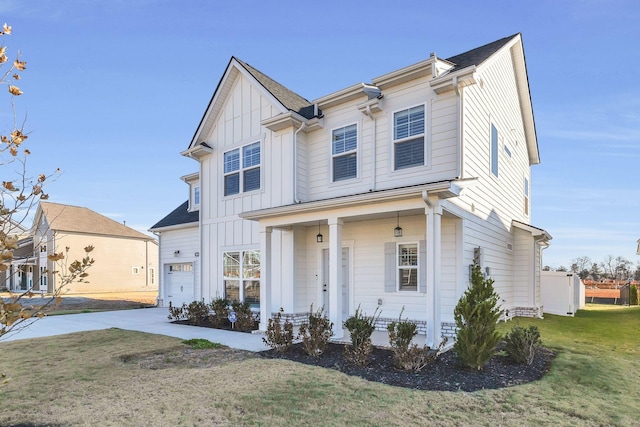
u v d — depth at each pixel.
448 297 9.30
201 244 14.27
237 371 6.48
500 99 12.63
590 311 16.53
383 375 6.27
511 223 13.76
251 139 13.02
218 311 11.83
